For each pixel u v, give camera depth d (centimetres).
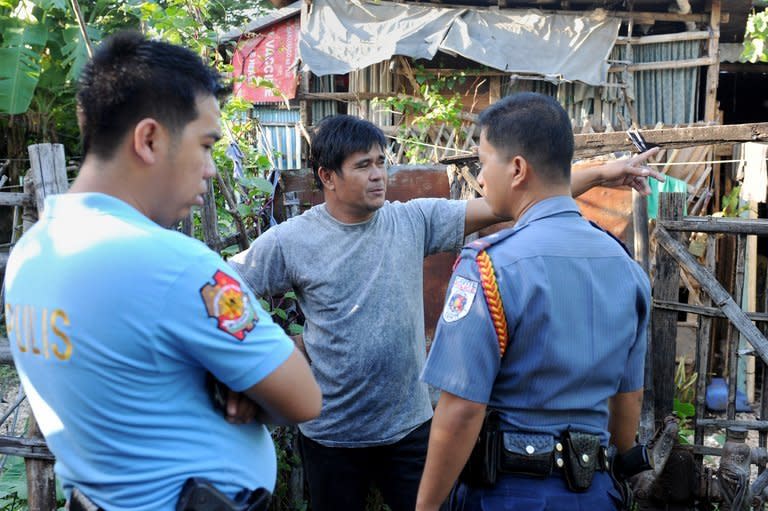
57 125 838
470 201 243
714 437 475
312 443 238
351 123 220
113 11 757
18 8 693
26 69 684
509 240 161
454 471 159
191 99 117
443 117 777
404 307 226
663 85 771
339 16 834
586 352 156
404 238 232
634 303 165
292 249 229
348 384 225
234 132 419
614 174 208
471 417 156
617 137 334
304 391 124
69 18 717
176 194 120
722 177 717
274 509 304
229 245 313
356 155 217
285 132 898
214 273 115
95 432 113
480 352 154
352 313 223
